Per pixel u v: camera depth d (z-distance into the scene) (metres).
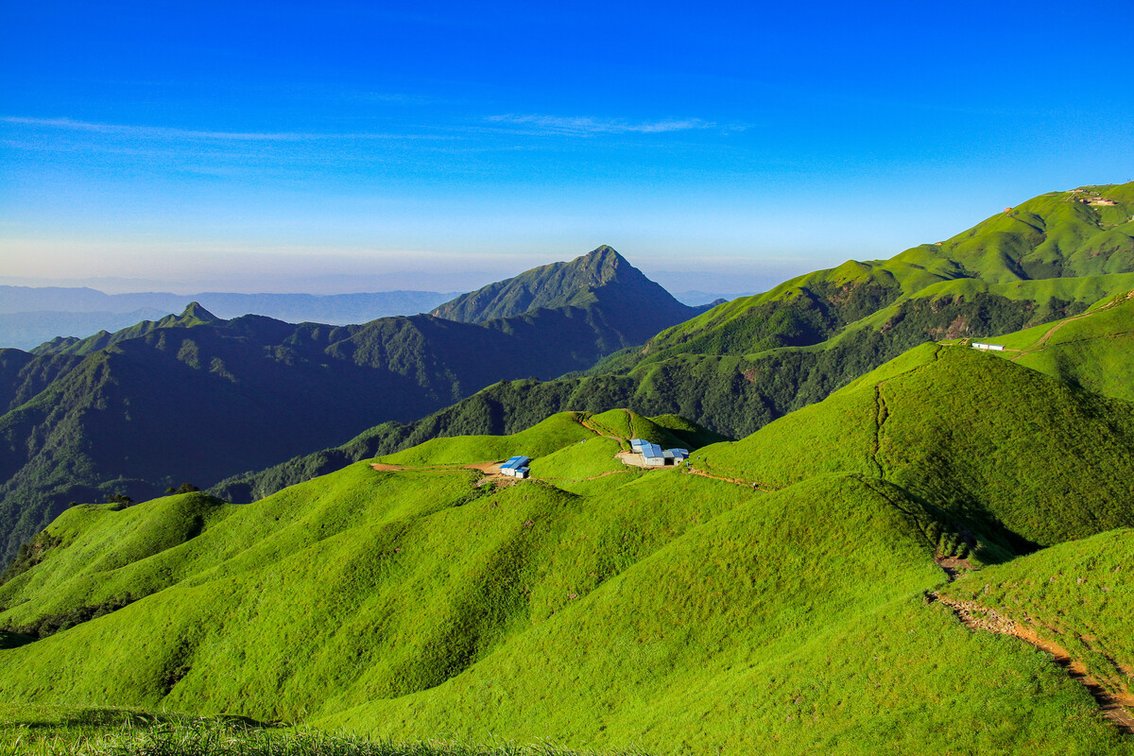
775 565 54.88
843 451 77.69
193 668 76.12
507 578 72.12
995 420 78.12
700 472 83.38
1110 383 171.38
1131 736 25.98
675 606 55.66
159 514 131.00
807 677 38.62
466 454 140.38
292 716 65.50
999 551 54.28
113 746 21.47
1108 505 65.19
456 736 51.81
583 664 54.19
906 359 111.56
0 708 42.22
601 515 76.94
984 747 28.17
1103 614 32.94
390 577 80.00
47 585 127.81
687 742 38.38
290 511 124.62
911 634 37.66
